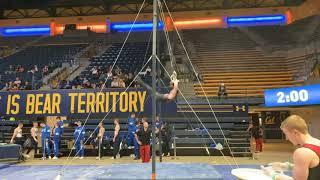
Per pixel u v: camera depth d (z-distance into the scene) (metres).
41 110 17.80
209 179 5.09
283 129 3.01
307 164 2.72
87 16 28.50
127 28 27.92
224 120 16.75
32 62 25.86
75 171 10.85
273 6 26.64
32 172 10.77
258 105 17.88
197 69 22.39
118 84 18.75
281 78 21.36
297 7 26.16
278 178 3.33
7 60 26.34
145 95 17.19
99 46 26.72
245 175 4.32
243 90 20.31
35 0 26.84
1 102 18.17
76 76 22.09
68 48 27.03
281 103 15.38
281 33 25.62
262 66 22.94
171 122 16.98
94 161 13.70
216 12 27.33
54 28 28.50
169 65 21.27
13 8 27.66
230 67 22.94
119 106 17.34
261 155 15.28
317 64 18.78
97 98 17.55
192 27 27.47
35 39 28.16
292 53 23.44
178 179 5.07
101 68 22.80
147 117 17.02
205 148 14.76
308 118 19.94
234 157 14.56
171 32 26.17
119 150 15.09
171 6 27.78
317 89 13.51
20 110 17.94
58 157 15.23
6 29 29.08
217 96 19.02
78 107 17.59
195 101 17.48
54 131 15.27
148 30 27.44
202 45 25.94
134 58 24.61
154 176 4.86
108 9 28.39
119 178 5.08
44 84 21.45
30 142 15.57
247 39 26.17
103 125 16.69
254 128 16.73
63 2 27.11
